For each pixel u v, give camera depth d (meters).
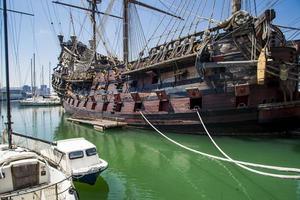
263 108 25.06
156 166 20.05
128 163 20.95
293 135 26.78
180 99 29.39
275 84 26.14
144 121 33.69
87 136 32.19
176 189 15.62
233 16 25.45
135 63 36.12
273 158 20.38
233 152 22.22
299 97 27.92
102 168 15.54
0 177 11.87
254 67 25.11
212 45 26.53
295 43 27.41
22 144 19.58
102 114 42.38
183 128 29.45
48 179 12.87
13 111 78.06
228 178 17.05
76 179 15.14
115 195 14.87
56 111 76.94
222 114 26.56
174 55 29.73
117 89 39.69
